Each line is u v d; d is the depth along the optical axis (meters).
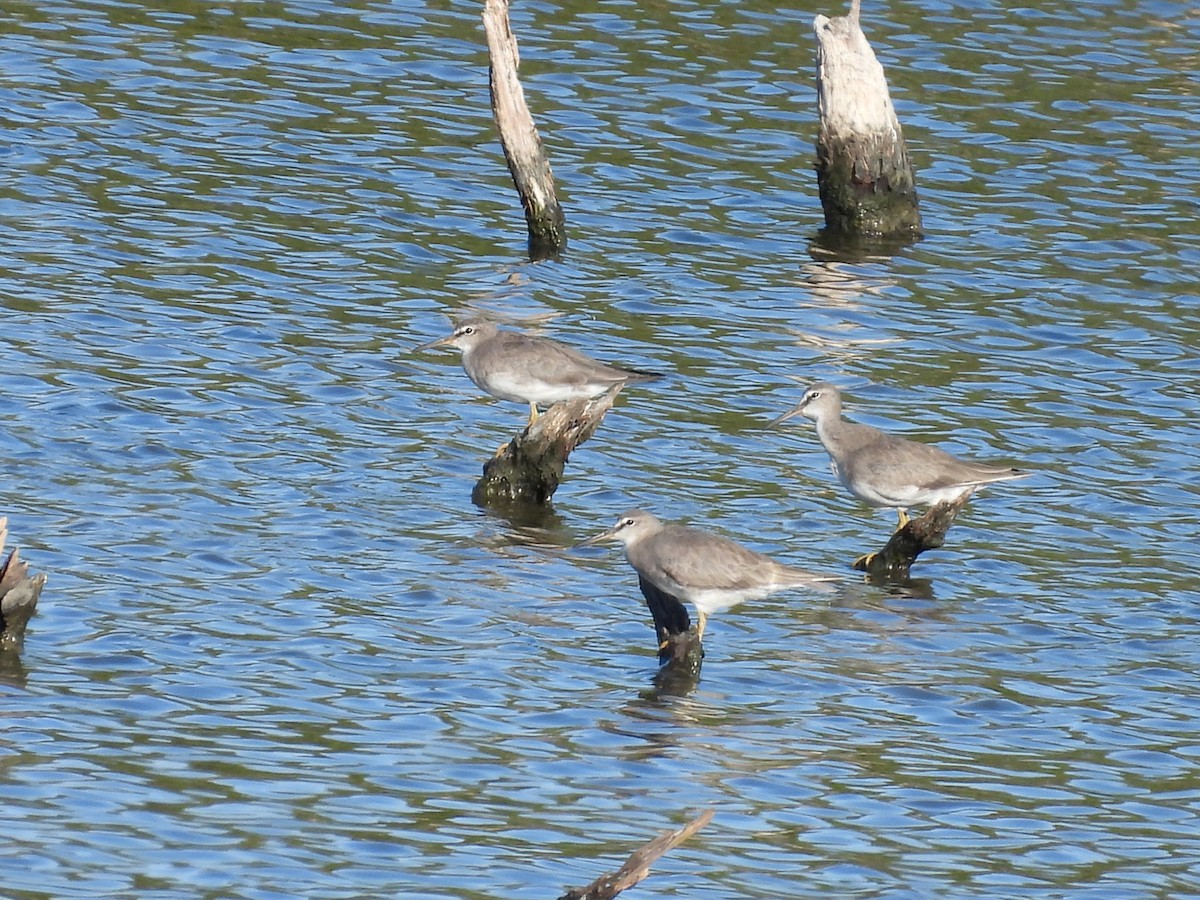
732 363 23.19
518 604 16.91
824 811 13.56
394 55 32.31
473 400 21.86
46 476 18.45
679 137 30.25
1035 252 27.23
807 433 21.55
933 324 24.72
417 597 16.81
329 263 25.16
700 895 12.16
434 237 26.44
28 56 30.70
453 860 12.41
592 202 27.95
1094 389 22.92
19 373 20.72
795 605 17.50
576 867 12.41
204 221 25.92
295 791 13.23
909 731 15.00
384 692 14.95
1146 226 28.12
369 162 28.52
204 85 30.47
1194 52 34.56
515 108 26.00
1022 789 14.12
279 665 15.24
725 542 16.03
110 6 33.22
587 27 33.91
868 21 34.91
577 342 23.36
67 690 14.50
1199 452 21.25
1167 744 15.04
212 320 22.94
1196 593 18.03
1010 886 12.63
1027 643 16.86
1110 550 18.92
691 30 34.19
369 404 21.28
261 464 19.38
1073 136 31.02
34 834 12.31
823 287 25.80
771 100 31.72
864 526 19.41
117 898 11.62
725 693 15.48
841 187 27.53
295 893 11.84
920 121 31.16
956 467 18.42
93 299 23.06
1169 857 13.21
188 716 14.26
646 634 16.53
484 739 14.30
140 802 12.89
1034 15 35.62
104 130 28.42
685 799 13.59
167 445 19.50
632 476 20.12
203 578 16.75
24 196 25.94
